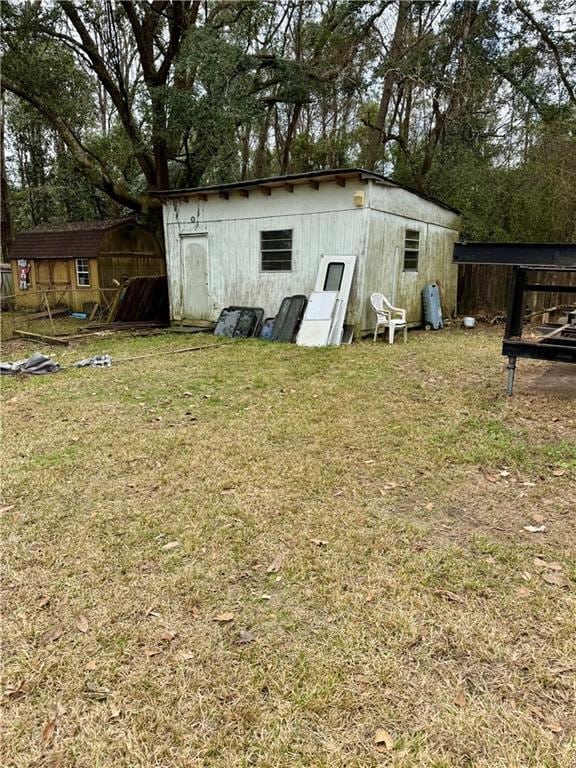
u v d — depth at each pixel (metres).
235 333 9.49
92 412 4.76
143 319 11.38
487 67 13.73
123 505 2.96
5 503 3.01
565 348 4.75
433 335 9.54
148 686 1.73
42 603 2.14
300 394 5.29
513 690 1.69
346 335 8.62
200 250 10.39
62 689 1.72
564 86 13.67
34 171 21.44
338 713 1.61
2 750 1.51
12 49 11.32
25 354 7.84
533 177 11.88
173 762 1.47
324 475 3.32
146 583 2.26
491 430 4.12
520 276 5.06
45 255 14.63
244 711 1.63
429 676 1.75
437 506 2.92
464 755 1.47
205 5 13.91
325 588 2.21
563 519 2.76
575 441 3.88
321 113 17.97
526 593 2.15
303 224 8.88
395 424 4.30
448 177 13.20
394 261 9.30
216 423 4.40
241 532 2.65
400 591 2.17
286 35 15.91
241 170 18.05
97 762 1.47
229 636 1.94
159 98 11.14
